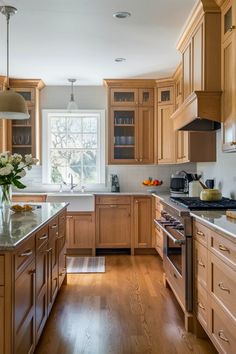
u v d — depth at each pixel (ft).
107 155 19.67
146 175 19.97
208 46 10.49
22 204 12.17
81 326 9.68
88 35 12.60
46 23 11.53
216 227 6.97
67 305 11.19
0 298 5.95
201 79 10.75
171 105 18.17
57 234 11.19
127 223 18.16
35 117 18.94
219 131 13.48
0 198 10.55
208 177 15.40
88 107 20.11
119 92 18.94
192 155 14.39
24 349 6.88
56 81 19.16
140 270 15.24
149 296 11.99
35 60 15.51
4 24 11.59
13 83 18.70
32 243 7.51
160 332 9.31
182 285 9.83
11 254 5.98
